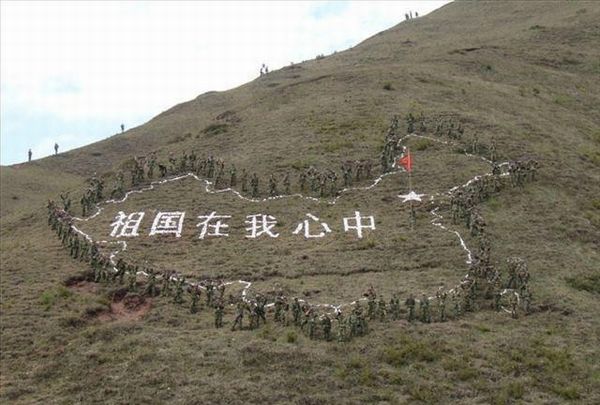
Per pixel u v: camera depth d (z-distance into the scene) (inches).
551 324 1305.4
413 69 3144.7
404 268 1556.3
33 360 1244.5
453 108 2559.1
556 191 1934.1
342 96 2797.7
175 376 1139.9
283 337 1263.5
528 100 2812.5
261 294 1440.7
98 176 2363.4
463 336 1249.4
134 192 2073.1
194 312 1409.9
